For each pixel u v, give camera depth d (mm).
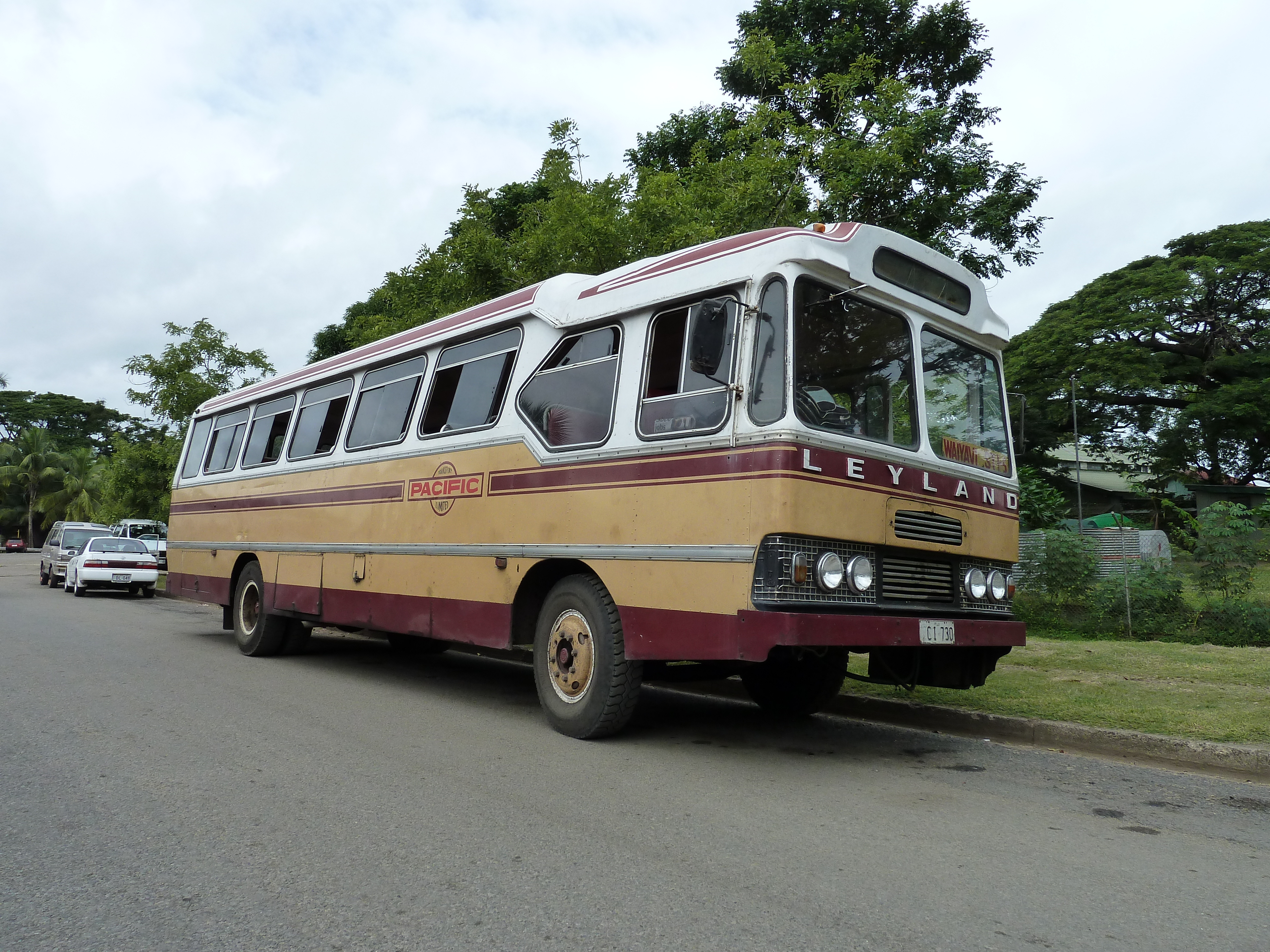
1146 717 6598
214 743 5949
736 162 13500
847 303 5758
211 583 11867
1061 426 33844
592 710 6113
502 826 4312
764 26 20688
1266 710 6777
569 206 13289
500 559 7012
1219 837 4402
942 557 6055
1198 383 34125
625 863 3840
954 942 3105
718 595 5324
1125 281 34438
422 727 6633
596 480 6258
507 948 3035
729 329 5621
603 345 6527
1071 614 11953
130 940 3102
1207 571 11273
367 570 8664
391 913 3316
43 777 5070
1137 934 3201
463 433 7633
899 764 5844
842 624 5176
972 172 17672
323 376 10102
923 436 6035
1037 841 4258
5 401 84062
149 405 25109
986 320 6785
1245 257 32375
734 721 7227
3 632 12578
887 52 20094
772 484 5152
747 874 3721
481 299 14031
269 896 3471
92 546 23672
